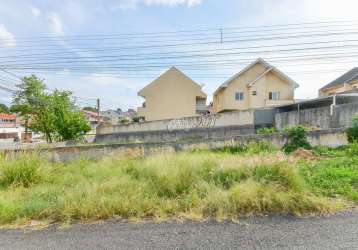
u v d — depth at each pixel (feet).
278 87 82.48
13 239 9.97
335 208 11.48
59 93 76.95
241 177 15.34
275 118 50.26
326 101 46.60
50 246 9.20
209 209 11.87
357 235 9.00
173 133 55.06
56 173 21.15
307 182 15.12
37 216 12.27
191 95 85.30
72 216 11.92
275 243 8.67
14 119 163.22
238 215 11.27
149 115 84.23
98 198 13.19
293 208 11.48
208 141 30.99
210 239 9.18
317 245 8.43
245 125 50.24
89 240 9.56
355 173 16.42
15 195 15.40
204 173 16.30
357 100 43.88
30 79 74.95
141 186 15.40
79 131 76.54
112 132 71.61
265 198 11.88
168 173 16.03
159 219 11.28
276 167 14.90
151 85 84.74
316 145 27.63
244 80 83.56
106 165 23.81
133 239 9.46
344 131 27.02
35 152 23.11
